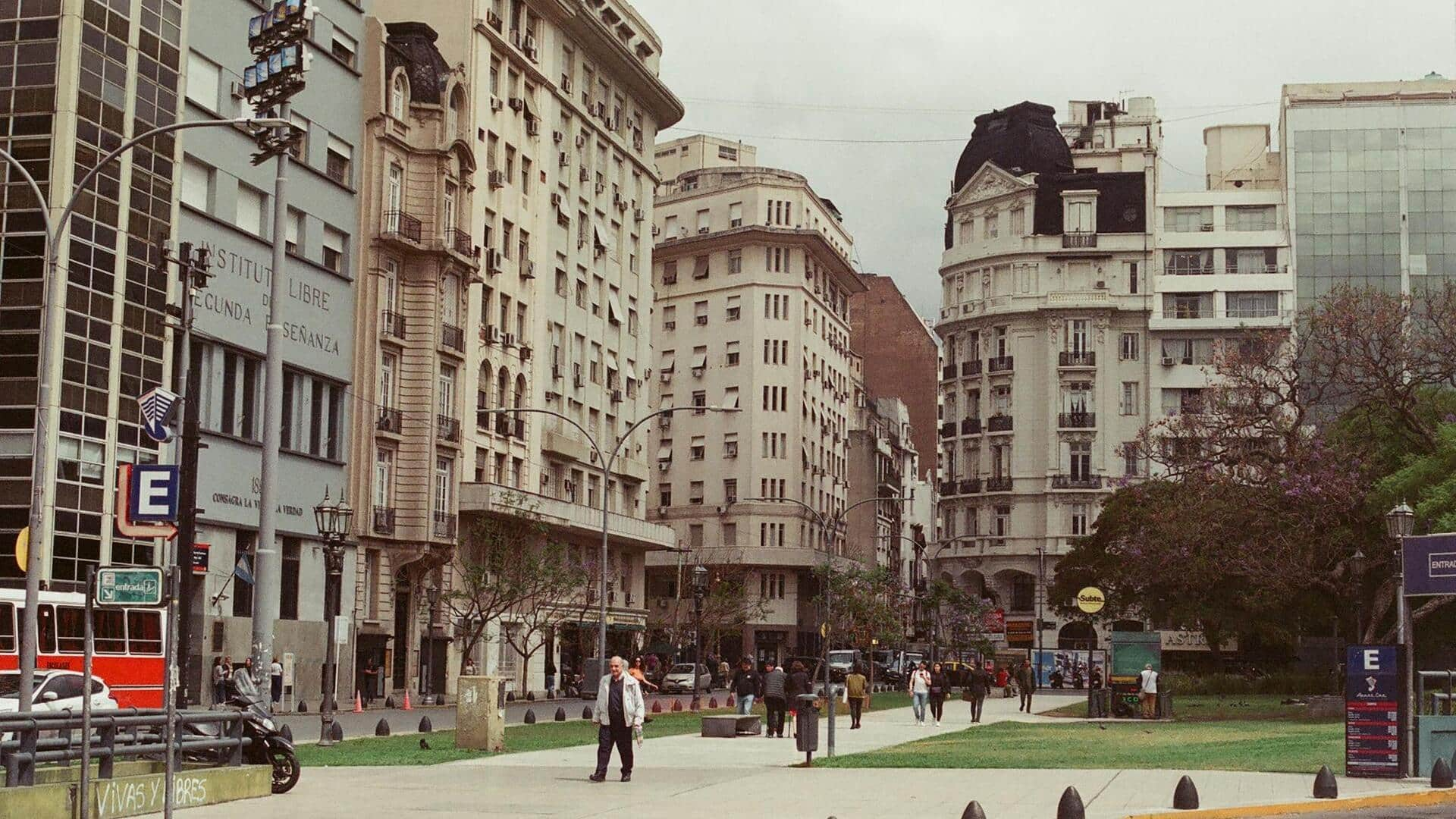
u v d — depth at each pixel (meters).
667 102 88.00
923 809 18.50
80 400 41.94
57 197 41.62
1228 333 104.62
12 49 42.41
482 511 62.12
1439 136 105.38
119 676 36.12
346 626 47.28
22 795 15.44
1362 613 46.50
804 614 104.44
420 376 59.56
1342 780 21.88
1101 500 104.81
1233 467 49.81
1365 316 48.72
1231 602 61.59
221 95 48.78
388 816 17.45
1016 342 108.00
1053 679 98.31
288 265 52.31
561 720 42.88
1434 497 42.56
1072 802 15.80
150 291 44.75
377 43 57.97
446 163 60.81
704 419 105.69
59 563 41.00
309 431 53.72
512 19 69.88
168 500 16.67
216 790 18.66
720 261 106.56
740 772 24.25
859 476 121.81
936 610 105.69
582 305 78.06
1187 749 29.17
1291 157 106.50
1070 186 109.12
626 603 82.00
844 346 118.50
